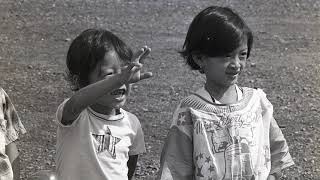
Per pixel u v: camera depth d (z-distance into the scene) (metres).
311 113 7.95
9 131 4.12
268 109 3.99
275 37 11.35
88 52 3.90
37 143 7.04
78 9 13.38
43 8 13.43
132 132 4.11
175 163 3.86
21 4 13.71
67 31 11.92
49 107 8.16
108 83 3.61
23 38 11.48
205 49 3.78
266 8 13.27
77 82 4.03
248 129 3.83
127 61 3.97
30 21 12.55
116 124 4.02
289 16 12.72
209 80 3.88
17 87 8.96
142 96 8.42
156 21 12.43
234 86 3.95
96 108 3.97
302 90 8.81
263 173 3.86
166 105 8.16
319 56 10.32
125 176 4.02
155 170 6.39
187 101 3.88
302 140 7.14
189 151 3.86
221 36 3.72
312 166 6.54
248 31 3.81
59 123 3.89
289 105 8.23
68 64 4.03
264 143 3.92
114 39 3.96
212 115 3.82
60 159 3.98
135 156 4.20
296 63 9.96
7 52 10.66
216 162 3.78
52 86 8.97
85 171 3.93
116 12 13.11
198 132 3.80
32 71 9.64
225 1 13.82
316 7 13.27
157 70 9.52
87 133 3.92
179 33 11.66
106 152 3.95
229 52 3.75
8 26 12.20
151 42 11.09
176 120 3.87
